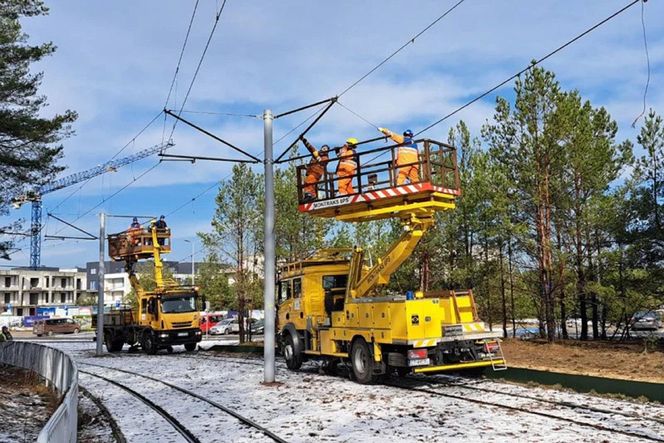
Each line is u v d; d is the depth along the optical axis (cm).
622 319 2364
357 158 1525
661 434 862
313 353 1772
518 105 2148
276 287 2020
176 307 3100
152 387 1630
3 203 2362
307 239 2848
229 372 1930
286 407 1212
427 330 1399
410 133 1460
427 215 1465
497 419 1011
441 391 1353
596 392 1224
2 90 2109
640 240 2014
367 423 1021
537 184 2122
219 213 3078
